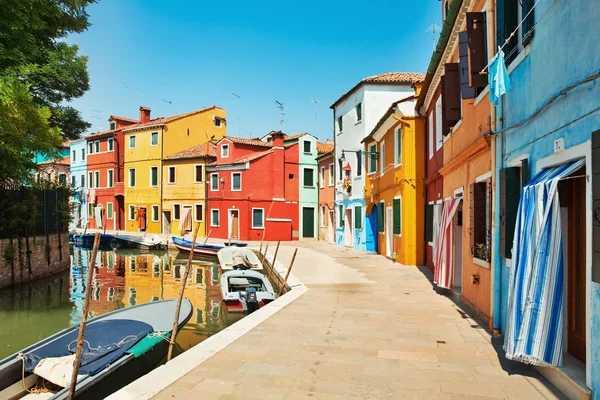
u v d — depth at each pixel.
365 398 4.47
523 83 5.73
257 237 32.28
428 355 5.80
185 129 38.47
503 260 6.52
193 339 9.59
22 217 15.88
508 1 6.25
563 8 4.51
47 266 17.52
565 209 4.97
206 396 4.52
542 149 5.05
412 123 16.17
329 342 6.41
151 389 4.68
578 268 4.75
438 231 11.05
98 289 15.96
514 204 6.07
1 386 5.67
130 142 39.38
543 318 4.46
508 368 5.27
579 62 4.18
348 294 10.42
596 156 3.73
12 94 12.29
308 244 28.98
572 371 4.43
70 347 6.73
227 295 11.51
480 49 7.45
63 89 20.20
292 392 4.62
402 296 10.14
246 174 32.38
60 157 15.15
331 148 35.34
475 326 7.30
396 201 17.47
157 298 14.43
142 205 38.50
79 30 16.42
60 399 5.16
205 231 34.78
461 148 9.36
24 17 12.52
